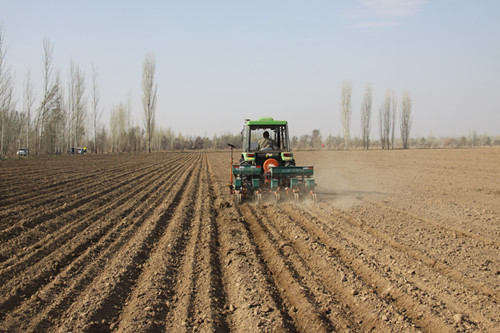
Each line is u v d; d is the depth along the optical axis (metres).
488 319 4.55
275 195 12.80
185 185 19.41
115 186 17.50
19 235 8.72
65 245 8.00
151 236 8.86
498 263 6.52
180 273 6.55
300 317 4.89
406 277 5.92
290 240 8.34
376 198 13.79
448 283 5.64
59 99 48.88
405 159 37.12
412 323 4.58
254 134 13.98
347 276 6.06
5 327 4.54
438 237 8.16
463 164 29.41
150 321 4.74
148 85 69.94
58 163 33.34
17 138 48.50
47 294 5.51
